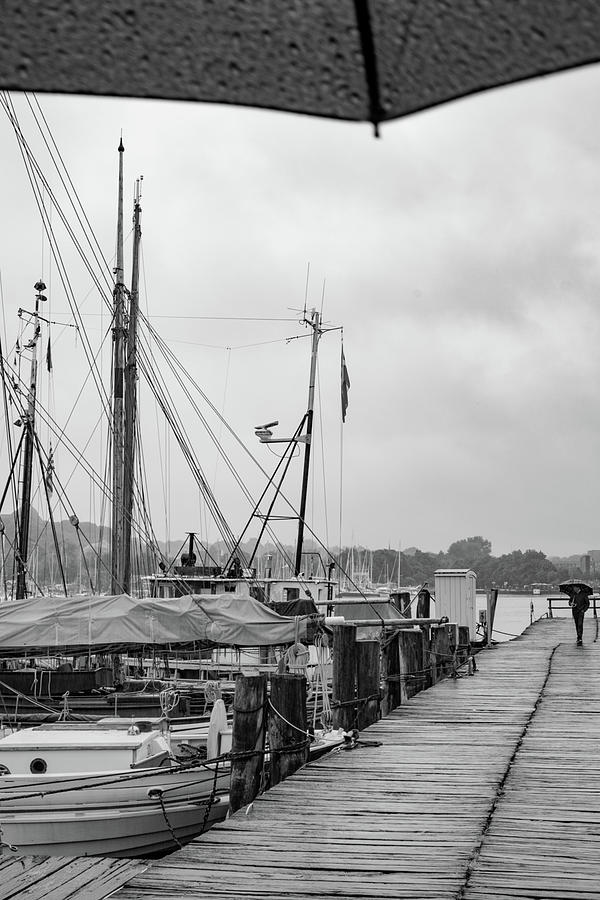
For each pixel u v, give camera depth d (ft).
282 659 50.47
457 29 5.33
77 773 42.57
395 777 30.91
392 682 48.73
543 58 5.46
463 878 20.02
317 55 5.60
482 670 66.03
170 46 5.69
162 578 86.17
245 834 23.75
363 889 19.26
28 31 5.65
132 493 99.19
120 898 18.83
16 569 103.19
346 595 82.79
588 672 63.82
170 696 63.87
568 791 28.68
